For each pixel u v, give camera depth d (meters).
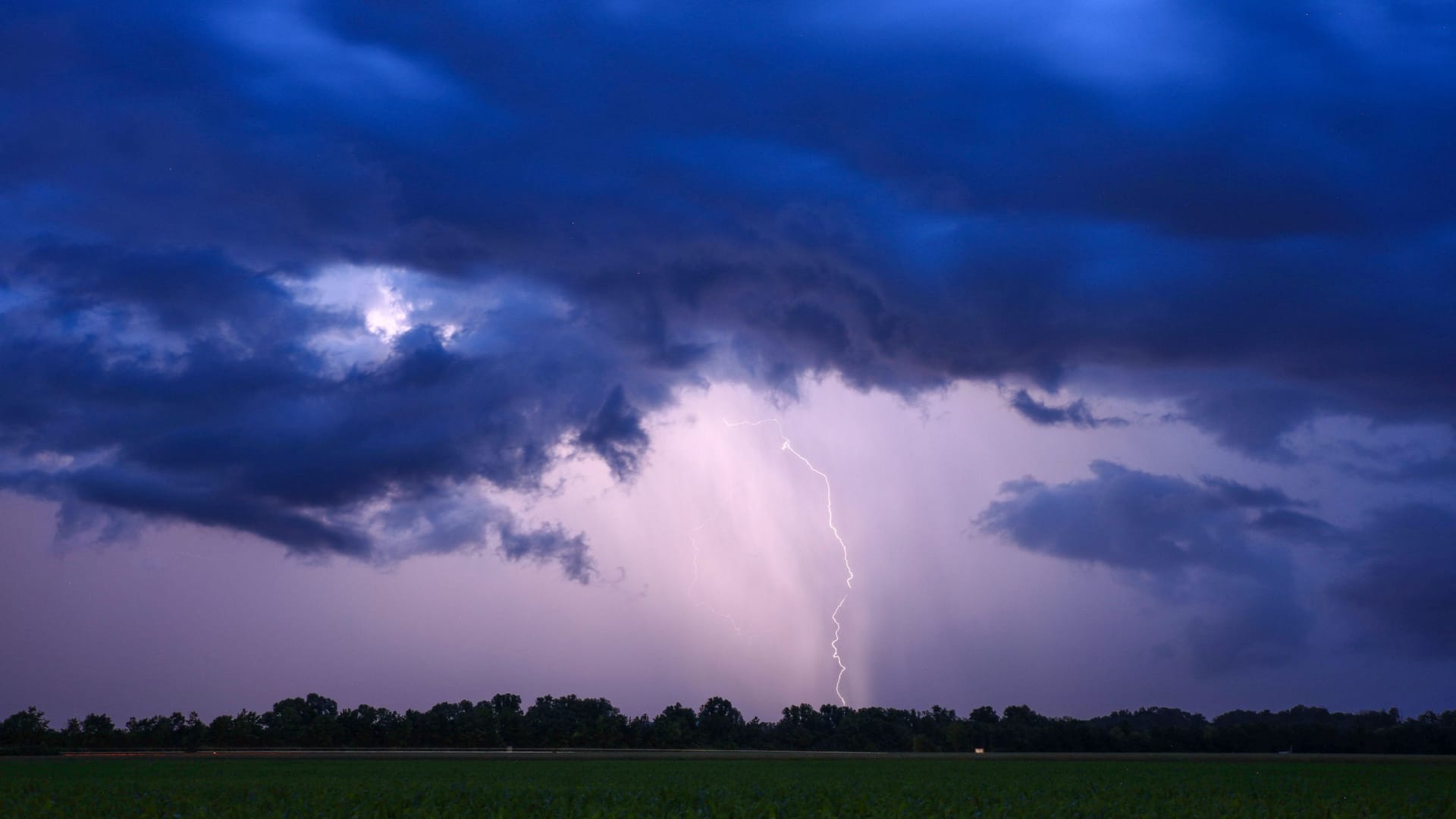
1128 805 36.47
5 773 64.19
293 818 30.73
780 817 30.81
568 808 33.91
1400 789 49.06
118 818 31.41
